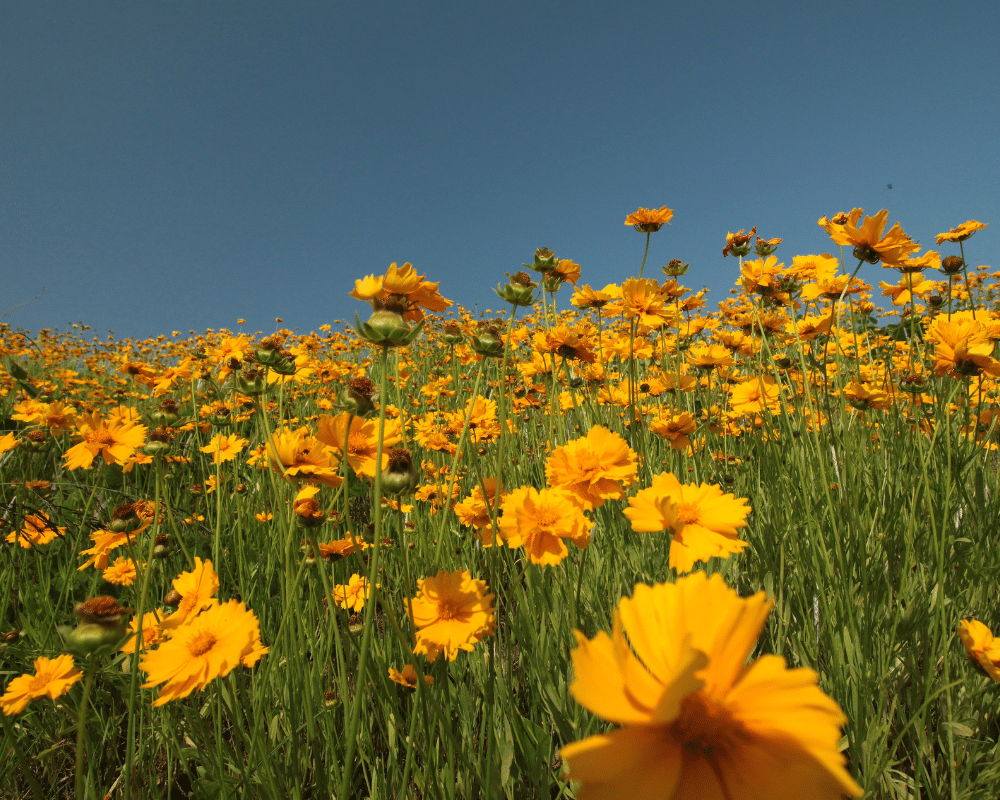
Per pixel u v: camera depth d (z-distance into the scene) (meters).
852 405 0.61
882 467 0.62
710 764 0.17
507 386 1.10
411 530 0.62
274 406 0.98
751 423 0.81
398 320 0.29
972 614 0.47
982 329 0.54
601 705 0.15
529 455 0.85
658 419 0.66
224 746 0.40
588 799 0.15
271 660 0.38
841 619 0.43
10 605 0.59
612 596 0.47
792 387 0.69
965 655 0.42
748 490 0.67
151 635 0.41
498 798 0.36
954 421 0.61
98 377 1.72
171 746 0.42
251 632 0.32
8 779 0.42
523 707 0.45
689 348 0.87
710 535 0.33
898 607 0.44
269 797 0.35
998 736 0.41
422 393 1.20
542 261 0.64
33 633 0.51
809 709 0.16
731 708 0.17
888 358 0.87
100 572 0.61
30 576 0.63
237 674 0.43
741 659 0.18
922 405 0.72
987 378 0.74
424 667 0.44
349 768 0.29
